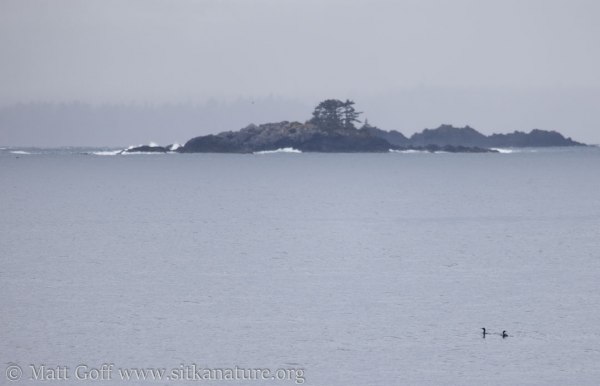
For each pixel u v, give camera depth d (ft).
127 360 554.05
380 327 620.08
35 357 558.56
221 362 549.95
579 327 622.54
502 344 583.58
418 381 520.83
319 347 577.43
